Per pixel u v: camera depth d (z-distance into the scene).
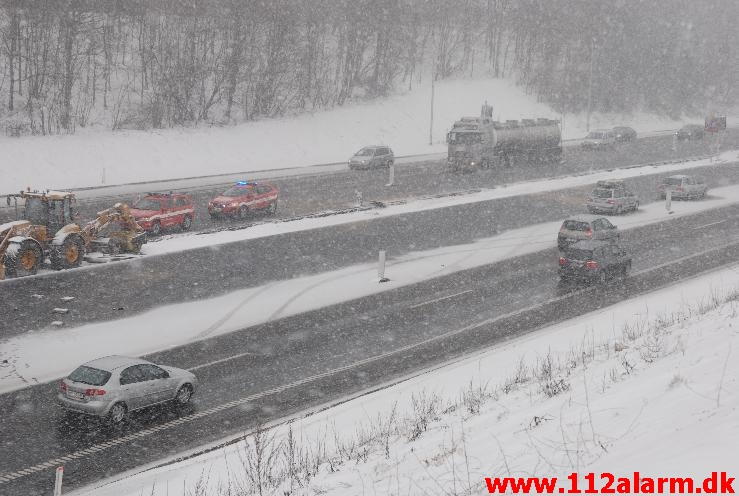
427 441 12.93
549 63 110.12
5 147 54.22
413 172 65.25
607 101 116.31
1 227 31.19
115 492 14.32
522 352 22.88
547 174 66.69
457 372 21.33
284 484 12.69
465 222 46.50
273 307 29.47
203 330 26.58
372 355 24.50
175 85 70.62
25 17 65.88
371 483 10.73
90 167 56.16
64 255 32.19
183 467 15.55
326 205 49.91
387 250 39.50
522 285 33.59
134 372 19.50
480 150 65.94
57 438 18.00
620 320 26.45
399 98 92.44
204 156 64.44
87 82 67.81
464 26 108.94
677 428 8.69
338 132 79.12
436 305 30.30
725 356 12.36
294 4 83.38
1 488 15.48
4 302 27.73
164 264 34.38
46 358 23.19
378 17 91.19
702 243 43.34
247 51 79.06
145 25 76.19
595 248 34.19
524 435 10.88
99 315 27.33
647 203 55.94
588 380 14.87
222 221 44.53
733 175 70.19
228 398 20.84
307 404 20.47
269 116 77.75
